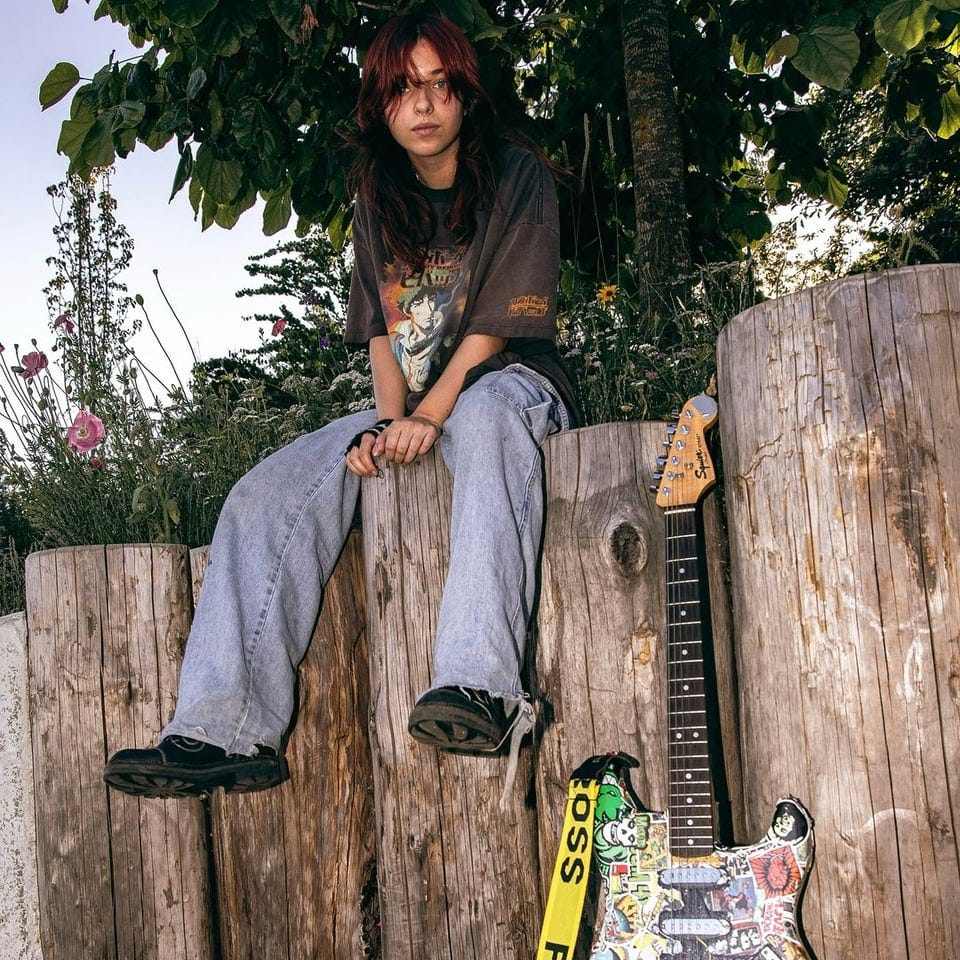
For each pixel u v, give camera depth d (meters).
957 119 4.54
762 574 1.84
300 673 2.33
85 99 3.50
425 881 2.17
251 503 2.21
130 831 2.41
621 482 2.09
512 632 1.92
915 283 1.75
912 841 1.65
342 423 2.39
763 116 4.85
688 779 1.78
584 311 3.40
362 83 2.37
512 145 2.41
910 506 1.70
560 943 1.78
